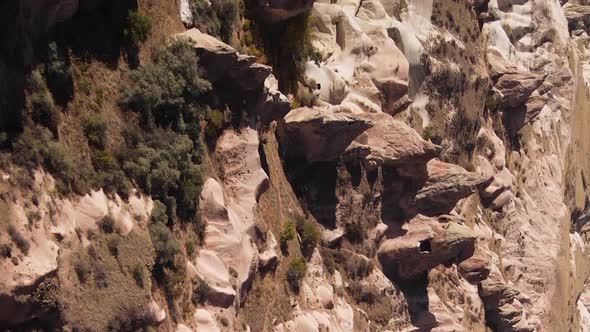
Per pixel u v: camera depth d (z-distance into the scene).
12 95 29.20
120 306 30.31
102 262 30.27
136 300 30.97
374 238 48.03
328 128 43.50
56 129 30.59
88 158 31.67
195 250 35.56
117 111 33.81
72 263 28.98
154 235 33.03
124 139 33.59
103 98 33.22
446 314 52.12
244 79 39.41
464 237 50.06
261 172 40.03
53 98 30.98
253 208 39.06
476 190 56.78
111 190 32.00
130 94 34.19
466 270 56.62
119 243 31.16
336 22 51.88
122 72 34.41
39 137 29.72
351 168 46.84
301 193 44.62
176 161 35.31
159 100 35.22
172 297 33.34
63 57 31.80
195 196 35.88
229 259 36.44
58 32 31.89
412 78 56.53
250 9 43.34
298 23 45.72
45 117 30.22
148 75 35.12
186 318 34.00
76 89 32.09
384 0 56.88
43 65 30.80
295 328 40.12
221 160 38.78
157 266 33.00
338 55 51.25
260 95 40.59
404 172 49.28
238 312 36.97
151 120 35.00
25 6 29.77
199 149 37.12
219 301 35.41
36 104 29.98
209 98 38.34
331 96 48.47
